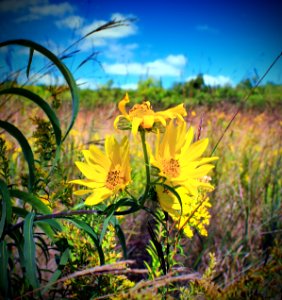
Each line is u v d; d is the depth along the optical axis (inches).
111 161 12.2
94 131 35.7
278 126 49.4
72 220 12.6
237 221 29.6
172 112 11.6
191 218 15.1
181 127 12.5
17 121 29.9
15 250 19.0
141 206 11.4
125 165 12.0
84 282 13.2
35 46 11.9
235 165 38.6
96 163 12.2
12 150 23.7
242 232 28.1
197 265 24.6
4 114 29.5
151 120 10.9
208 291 11.0
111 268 10.2
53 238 13.6
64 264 13.0
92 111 41.8
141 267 23.3
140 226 26.3
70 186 15.8
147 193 11.2
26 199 13.0
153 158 11.9
